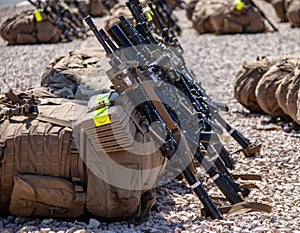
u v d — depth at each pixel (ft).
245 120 36.60
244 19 73.97
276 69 35.73
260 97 35.47
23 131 20.13
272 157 28.91
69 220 20.62
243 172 26.81
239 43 67.00
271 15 92.38
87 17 21.68
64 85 24.53
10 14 98.12
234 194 22.38
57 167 19.88
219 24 74.38
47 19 70.74
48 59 59.00
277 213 21.47
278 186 24.89
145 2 40.81
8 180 19.93
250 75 37.76
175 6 92.17
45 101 22.02
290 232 19.76
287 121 35.29
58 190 19.79
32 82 48.03
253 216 21.11
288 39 68.44
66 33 71.97
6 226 20.44
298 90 31.73
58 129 20.10
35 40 70.54
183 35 75.66
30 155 19.89
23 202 19.94
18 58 60.13
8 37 70.49
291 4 78.54
